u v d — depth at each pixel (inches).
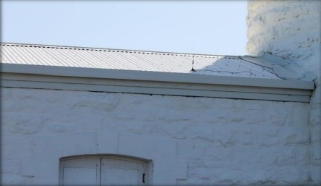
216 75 448.5
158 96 437.7
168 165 434.9
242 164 451.8
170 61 495.2
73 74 418.9
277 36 521.0
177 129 439.8
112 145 424.8
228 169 448.1
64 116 419.5
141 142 430.6
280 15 518.0
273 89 462.6
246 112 456.4
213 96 449.1
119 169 432.1
